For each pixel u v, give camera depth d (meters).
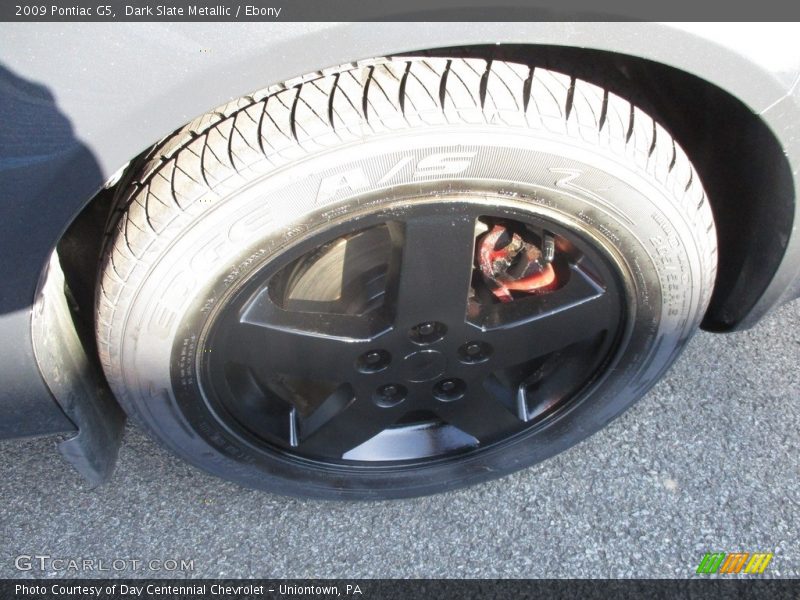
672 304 1.56
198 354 1.42
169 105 1.11
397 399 1.68
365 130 1.22
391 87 1.25
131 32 1.04
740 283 1.73
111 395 1.68
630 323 1.58
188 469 2.01
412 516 1.91
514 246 1.60
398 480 1.84
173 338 1.38
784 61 1.25
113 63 1.06
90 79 1.06
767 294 1.69
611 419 1.84
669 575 1.79
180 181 1.25
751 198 1.56
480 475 1.89
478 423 1.77
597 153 1.31
